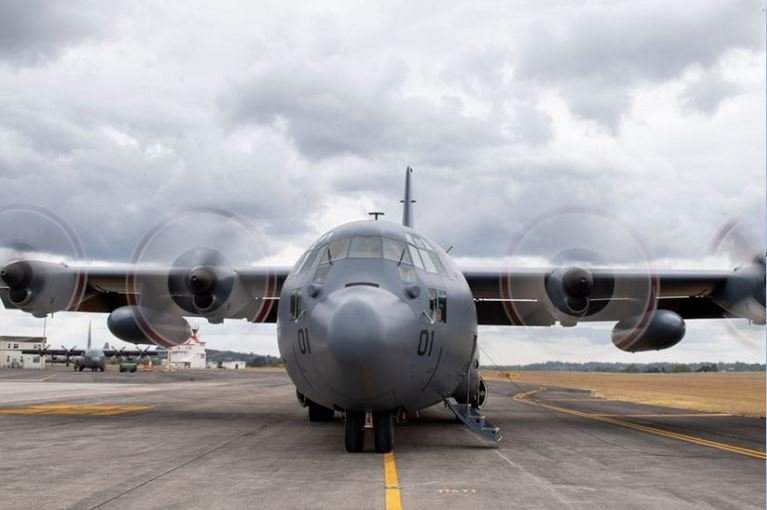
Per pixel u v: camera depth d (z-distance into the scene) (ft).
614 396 120.67
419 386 38.60
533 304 59.72
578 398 110.93
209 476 30.35
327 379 35.47
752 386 201.16
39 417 59.72
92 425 52.65
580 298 53.36
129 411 67.36
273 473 31.24
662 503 25.57
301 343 37.47
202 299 57.06
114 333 60.39
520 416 66.44
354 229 41.78
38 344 375.66
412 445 42.19
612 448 41.27
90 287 64.28
